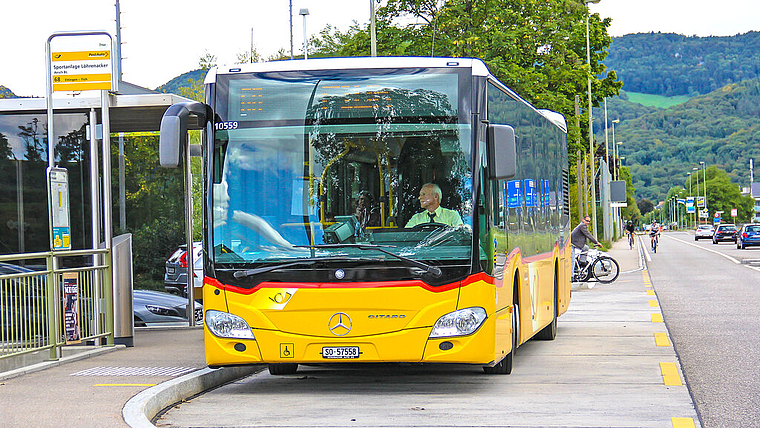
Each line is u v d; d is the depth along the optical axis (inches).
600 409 323.0
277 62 357.1
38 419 286.8
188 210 588.1
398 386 382.6
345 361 336.8
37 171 534.9
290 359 339.0
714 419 306.3
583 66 1430.9
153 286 661.9
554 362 447.5
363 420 307.7
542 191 496.7
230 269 344.5
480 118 349.7
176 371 387.5
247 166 350.0
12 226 536.4
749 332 569.9
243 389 382.6
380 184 343.9
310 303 337.1
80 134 531.2
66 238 442.0
